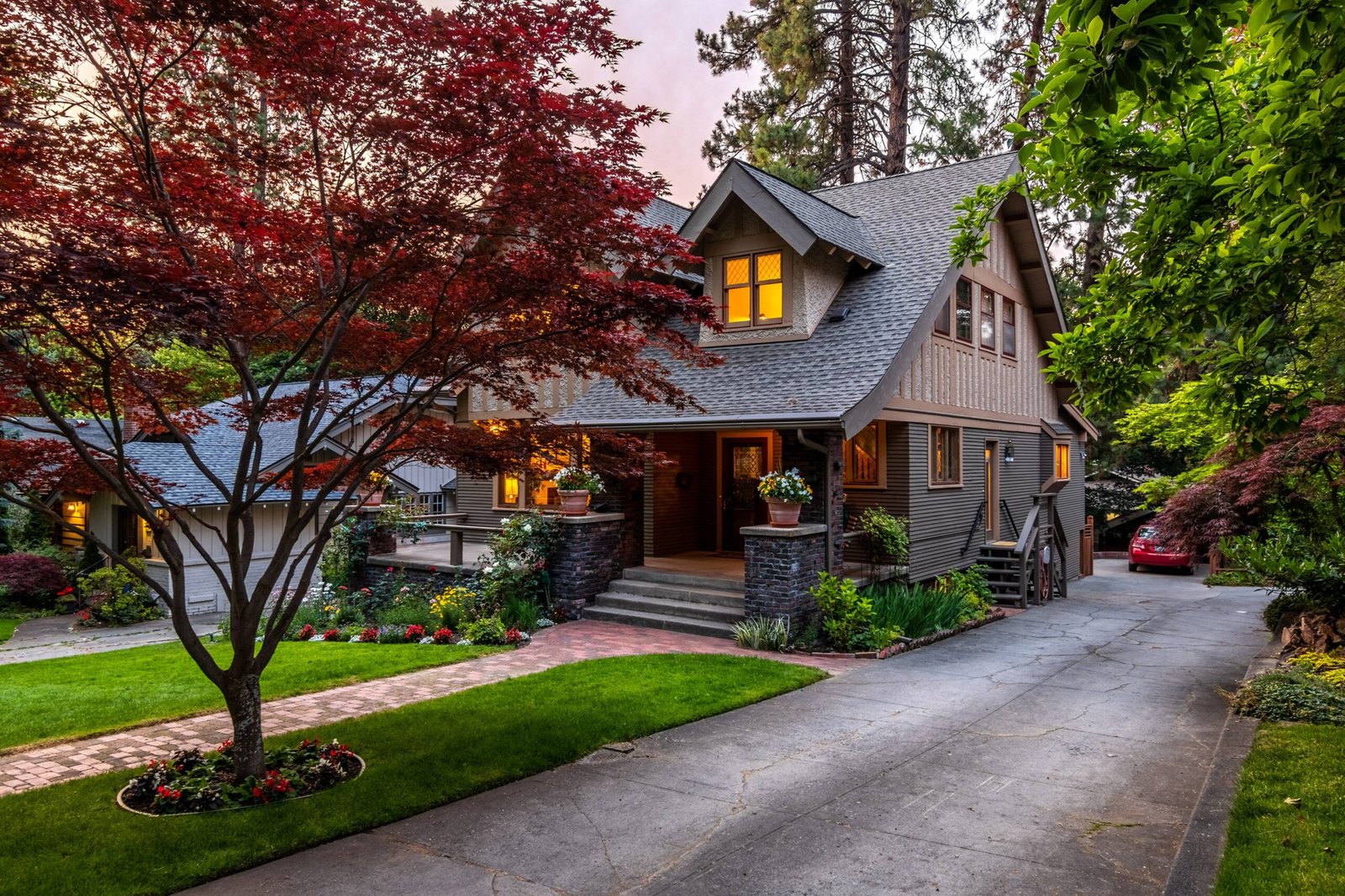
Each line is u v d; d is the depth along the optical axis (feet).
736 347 48.11
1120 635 42.78
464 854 16.97
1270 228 19.39
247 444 20.49
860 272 49.93
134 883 15.28
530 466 27.37
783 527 38.86
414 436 25.21
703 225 47.44
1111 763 22.38
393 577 50.93
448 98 18.13
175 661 37.35
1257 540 35.32
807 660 35.53
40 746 23.81
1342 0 12.91
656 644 38.11
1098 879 15.75
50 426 61.87
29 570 63.31
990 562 55.26
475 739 23.82
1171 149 22.31
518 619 41.57
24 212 16.56
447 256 21.21
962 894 15.24
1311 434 31.40
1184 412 59.67
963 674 33.12
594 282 21.52
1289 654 33.19
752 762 22.52
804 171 86.02
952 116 89.15
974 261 27.43
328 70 18.38
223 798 19.08
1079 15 13.50
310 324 24.29
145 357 24.30
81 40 18.43
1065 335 26.23
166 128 20.27
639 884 15.70
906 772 21.72
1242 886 14.42
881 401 40.50
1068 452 75.31
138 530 65.36
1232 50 21.27
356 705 27.99
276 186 22.04
